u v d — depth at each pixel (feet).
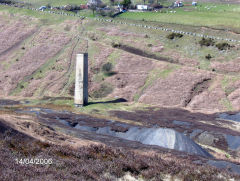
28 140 84.79
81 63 203.00
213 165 90.63
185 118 185.06
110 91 244.63
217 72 262.47
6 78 276.21
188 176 69.41
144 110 205.57
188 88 231.09
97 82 256.93
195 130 159.84
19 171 55.83
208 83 235.61
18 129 94.79
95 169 65.41
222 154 125.90
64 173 59.93
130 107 212.84
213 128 164.45
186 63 280.92
